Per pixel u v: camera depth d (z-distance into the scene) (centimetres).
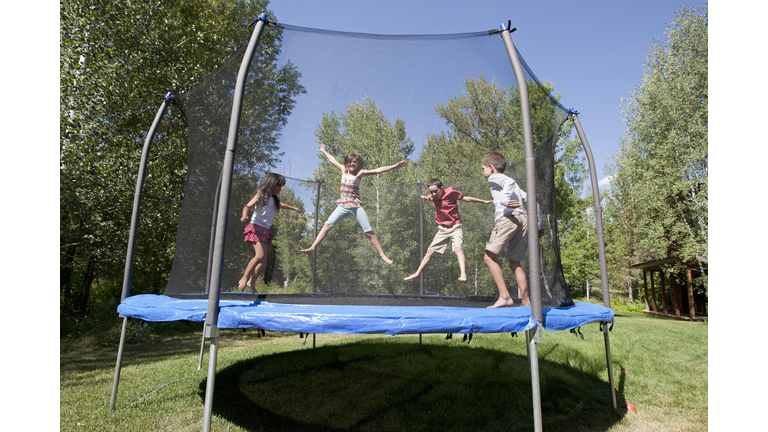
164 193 708
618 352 525
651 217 1495
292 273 361
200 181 354
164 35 729
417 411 304
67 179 588
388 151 331
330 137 323
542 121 293
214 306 204
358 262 370
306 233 364
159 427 266
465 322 204
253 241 321
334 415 294
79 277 862
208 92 313
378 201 390
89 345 591
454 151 318
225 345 607
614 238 2194
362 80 289
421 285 366
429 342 601
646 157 1499
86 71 635
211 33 805
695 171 1359
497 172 295
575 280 1978
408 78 286
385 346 563
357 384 371
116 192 641
